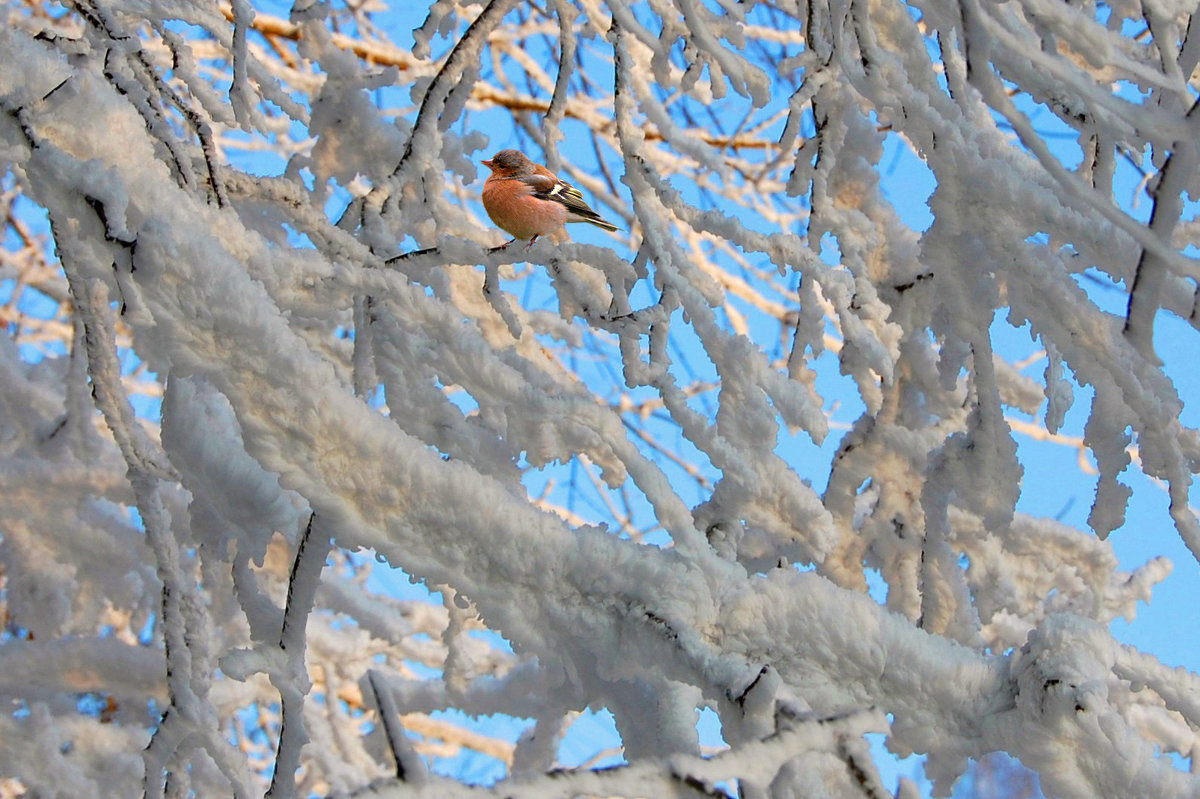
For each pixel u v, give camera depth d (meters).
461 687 6.26
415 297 3.71
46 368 6.36
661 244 4.09
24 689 5.34
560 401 3.46
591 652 3.08
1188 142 2.54
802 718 2.69
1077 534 5.57
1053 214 3.47
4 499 5.41
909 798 2.71
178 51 4.18
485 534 2.97
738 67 4.18
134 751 5.38
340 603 6.79
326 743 6.75
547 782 2.56
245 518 3.25
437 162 4.91
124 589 5.60
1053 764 2.90
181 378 3.25
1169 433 3.44
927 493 4.29
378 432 2.89
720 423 3.86
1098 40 2.59
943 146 3.54
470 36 4.79
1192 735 5.84
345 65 5.11
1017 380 5.90
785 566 3.19
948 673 3.00
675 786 2.57
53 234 3.30
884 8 3.74
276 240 4.87
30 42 3.56
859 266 4.50
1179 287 3.44
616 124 4.32
